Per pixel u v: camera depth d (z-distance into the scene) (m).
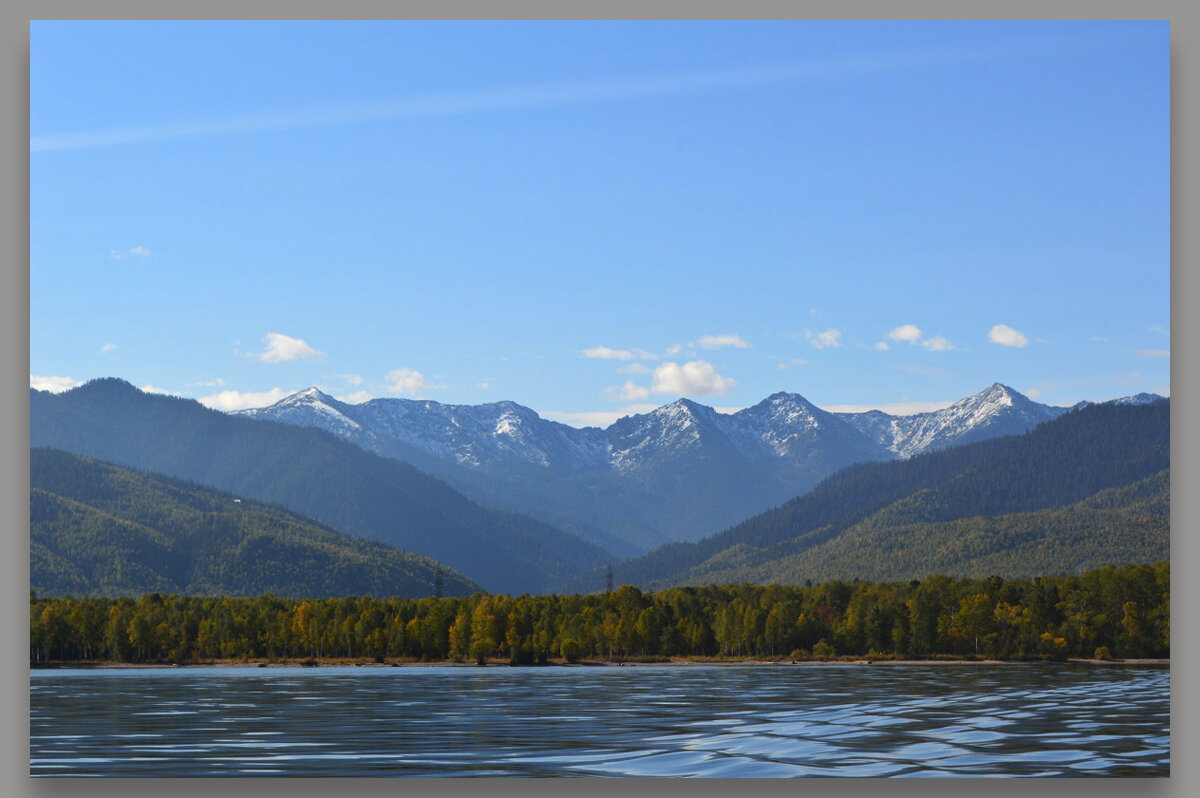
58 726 122.12
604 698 159.88
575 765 92.31
